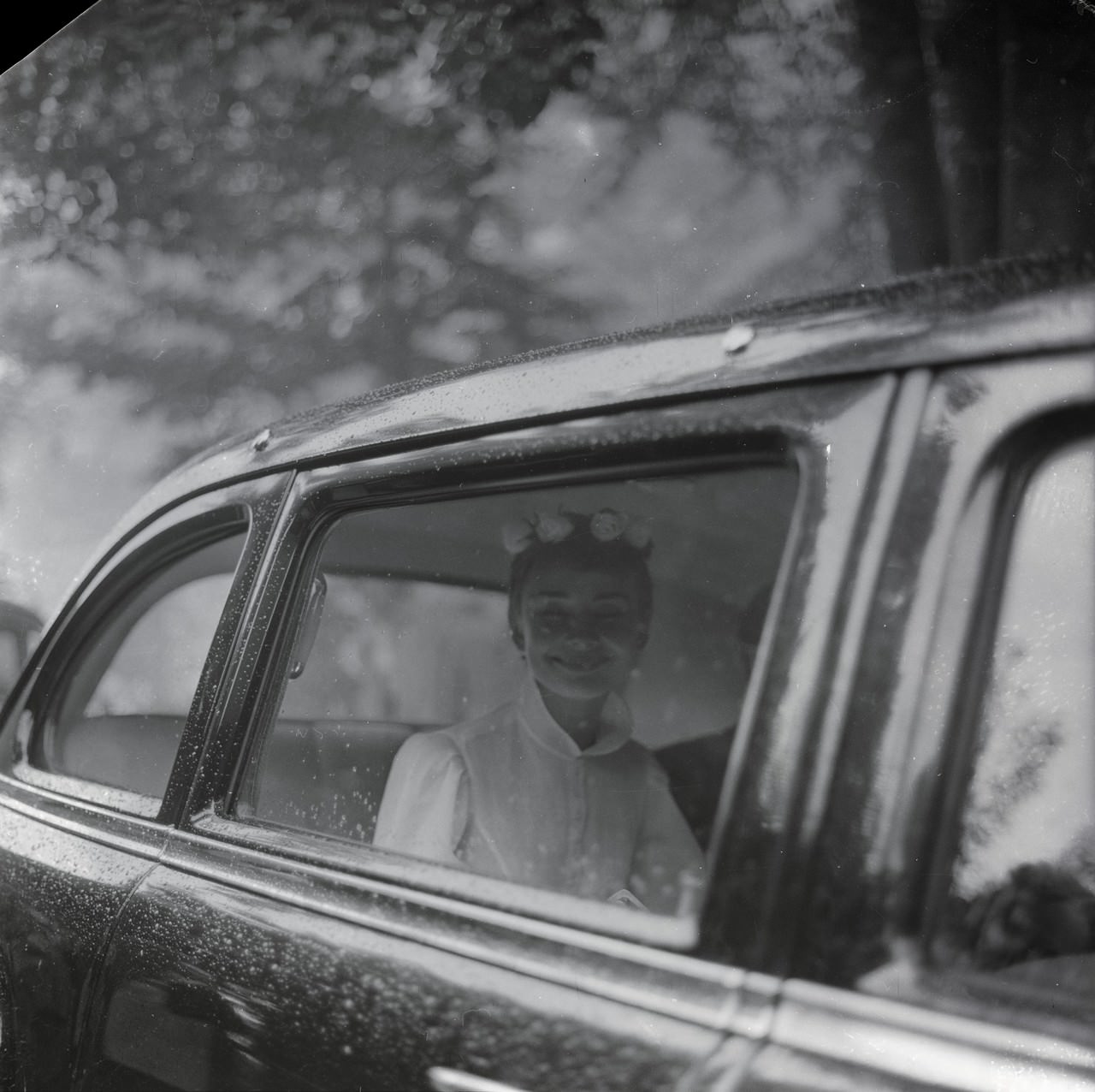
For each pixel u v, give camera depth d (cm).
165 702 207
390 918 136
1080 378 106
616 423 135
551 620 138
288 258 955
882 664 108
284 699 169
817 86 722
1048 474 107
